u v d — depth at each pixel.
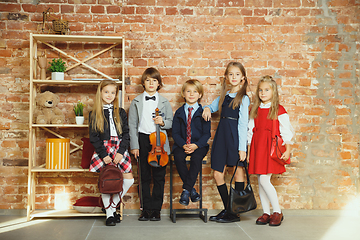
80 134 2.80
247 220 2.59
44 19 2.67
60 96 2.80
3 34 2.76
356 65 2.90
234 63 2.59
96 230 2.24
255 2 2.89
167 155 2.43
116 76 2.84
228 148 2.48
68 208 2.75
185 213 2.79
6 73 2.76
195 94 2.58
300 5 2.90
